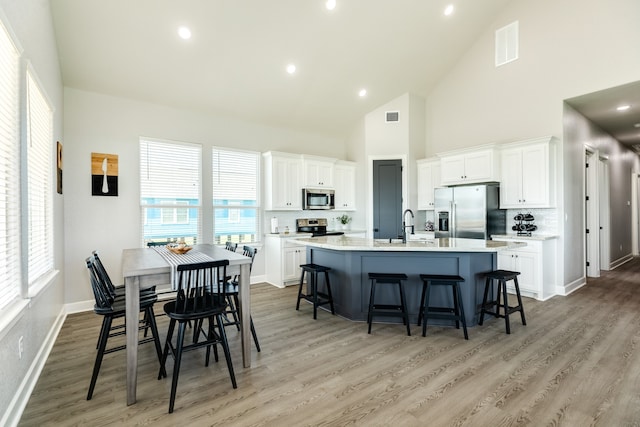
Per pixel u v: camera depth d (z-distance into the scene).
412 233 5.78
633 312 3.78
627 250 7.73
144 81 4.19
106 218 4.19
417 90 6.17
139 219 4.43
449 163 5.52
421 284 3.47
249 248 3.23
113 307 2.37
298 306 3.99
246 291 2.55
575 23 4.43
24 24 2.24
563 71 4.56
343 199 6.39
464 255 3.34
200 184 4.96
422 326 3.38
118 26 3.46
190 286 2.22
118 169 4.28
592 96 4.43
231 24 3.76
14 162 2.08
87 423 1.87
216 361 2.63
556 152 4.66
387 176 6.28
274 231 5.60
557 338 3.02
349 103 5.89
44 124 2.97
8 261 1.98
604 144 6.23
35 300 2.38
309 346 2.91
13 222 2.06
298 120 5.86
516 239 4.59
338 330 3.29
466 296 3.34
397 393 2.14
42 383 2.31
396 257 3.51
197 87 4.51
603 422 1.83
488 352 2.74
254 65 4.41
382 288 3.57
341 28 4.25
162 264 2.37
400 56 5.12
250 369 2.49
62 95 3.84
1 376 1.75
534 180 4.64
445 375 2.36
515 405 2.00
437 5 4.45
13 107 2.07
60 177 3.65
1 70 1.88
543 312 3.82
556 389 2.17
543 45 4.75
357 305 3.57
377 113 6.29
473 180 5.17
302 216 6.15
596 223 5.81
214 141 5.10
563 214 4.66
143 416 1.92
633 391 2.13
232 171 5.32
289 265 5.32
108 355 2.77
